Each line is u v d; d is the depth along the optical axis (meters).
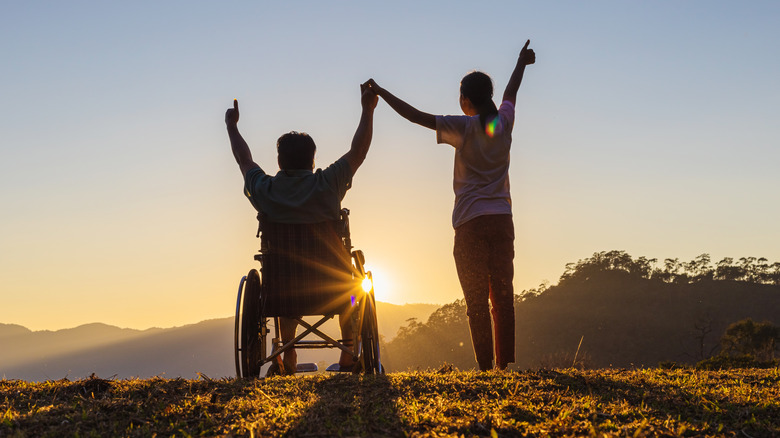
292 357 5.75
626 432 3.16
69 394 4.36
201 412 3.69
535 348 187.38
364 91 5.59
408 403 3.89
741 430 3.41
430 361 169.88
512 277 5.78
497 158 5.66
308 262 5.29
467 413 3.58
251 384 4.66
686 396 4.39
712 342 177.12
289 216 5.23
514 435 3.15
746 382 5.40
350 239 5.50
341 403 3.81
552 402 4.04
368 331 5.23
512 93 5.98
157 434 3.26
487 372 5.44
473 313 5.68
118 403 3.94
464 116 5.58
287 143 5.36
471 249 5.68
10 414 3.56
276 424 3.25
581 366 8.34
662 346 178.38
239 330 5.16
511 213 5.75
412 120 5.57
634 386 4.89
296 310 5.32
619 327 188.62
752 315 190.88
